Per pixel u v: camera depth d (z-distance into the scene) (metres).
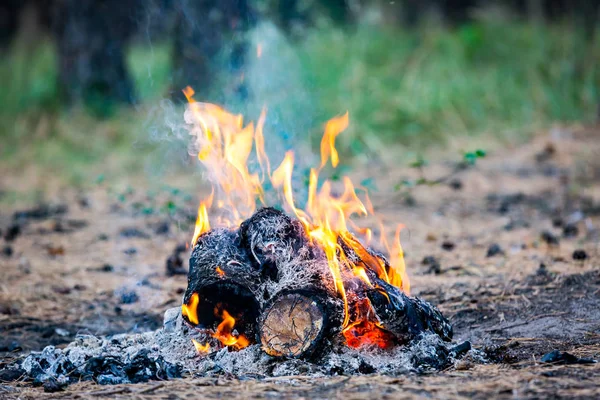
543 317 12.00
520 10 35.03
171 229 19.31
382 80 29.62
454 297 13.18
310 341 9.39
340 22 33.22
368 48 31.39
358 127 26.89
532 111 29.12
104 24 32.72
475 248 16.75
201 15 27.41
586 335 11.09
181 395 8.57
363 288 9.62
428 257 15.77
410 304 9.79
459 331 11.79
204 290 9.70
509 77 30.34
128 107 32.56
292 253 9.74
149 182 24.95
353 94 28.47
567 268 14.35
